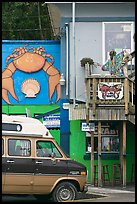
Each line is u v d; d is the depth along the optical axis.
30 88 24.72
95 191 19.58
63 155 16.53
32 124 16.42
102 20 23.64
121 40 23.64
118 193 18.95
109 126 23.73
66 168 16.33
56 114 24.50
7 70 24.70
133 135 23.66
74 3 23.16
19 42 24.78
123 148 20.88
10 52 24.77
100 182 21.05
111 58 22.67
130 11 23.69
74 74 23.28
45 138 16.42
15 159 15.81
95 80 20.75
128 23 23.72
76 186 16.45
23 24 39.50
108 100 20.70
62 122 23.61
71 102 23.12
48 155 16.31
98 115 20.80
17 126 16.12
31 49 24.83
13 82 24.70
